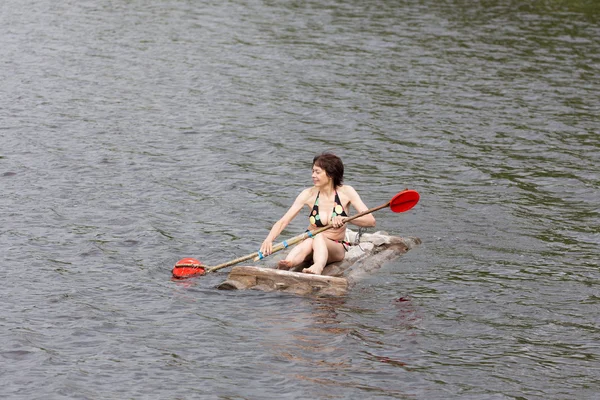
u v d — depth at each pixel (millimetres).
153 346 26969
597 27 80375
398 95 59969
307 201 33250
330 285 30984
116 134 50844
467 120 54562
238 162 46594
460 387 24906
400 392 24562
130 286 31297
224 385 24750
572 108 57125
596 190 42812
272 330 28172
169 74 64625
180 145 49219
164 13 85875
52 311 29125
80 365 25719
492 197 41844
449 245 35938
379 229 37688
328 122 54062
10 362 25734
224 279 32062
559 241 36469
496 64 67938
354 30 78875
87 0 91625
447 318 29344
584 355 26984
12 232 35938
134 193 41312
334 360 26281
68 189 41469
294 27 80000
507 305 30438
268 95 59656
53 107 55844
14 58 68062
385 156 48000
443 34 77562
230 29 79125
